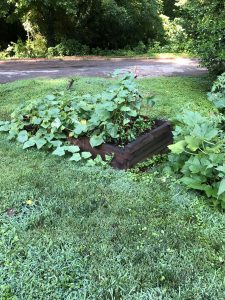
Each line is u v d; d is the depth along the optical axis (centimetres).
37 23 1326
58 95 434
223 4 607
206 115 480
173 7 1728
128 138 348
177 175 323
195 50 634
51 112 375
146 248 228
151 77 793
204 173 282
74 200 279
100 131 354
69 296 193
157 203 281
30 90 613
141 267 212
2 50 1378
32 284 200
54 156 358
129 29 1444
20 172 320
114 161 339
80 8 1323
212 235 245
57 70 950
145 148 348
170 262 218
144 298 192
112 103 341
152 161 351
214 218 263
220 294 196
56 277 204
